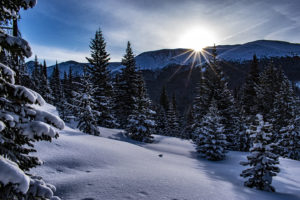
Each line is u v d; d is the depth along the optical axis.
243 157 18.17
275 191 8.22
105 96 29.58
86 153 7.86
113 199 4.31
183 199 4.64
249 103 41.00
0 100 2.52
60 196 4.38
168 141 24.69
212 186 6.32
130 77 36.19
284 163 14.87
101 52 31.69
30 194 2.39
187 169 9.63
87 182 5.18
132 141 20.48
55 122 2.82
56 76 47.00
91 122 18.23
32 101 2.60
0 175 1.89
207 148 17.38
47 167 5.95
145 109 22.95
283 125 26.31
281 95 27.44
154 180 5.78
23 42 2.60
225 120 26.98
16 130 2.54
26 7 2.85
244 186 8.28
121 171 6.49
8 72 2.52
